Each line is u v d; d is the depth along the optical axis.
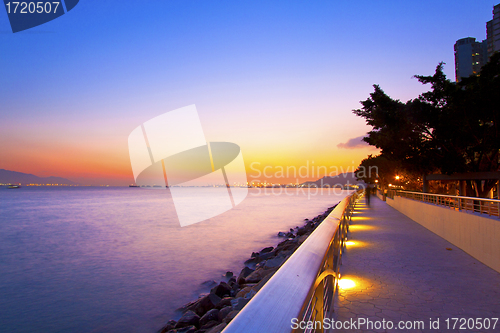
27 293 10.72
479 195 23.03
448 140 20.53
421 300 4.60
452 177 21.50
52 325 8.18
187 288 10.94
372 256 7.64
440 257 7.53
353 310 4.19
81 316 8.69
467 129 18.81
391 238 10.41
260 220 34.69
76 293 10.62
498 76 17.31
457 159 19.97
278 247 15.54
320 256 1.90
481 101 17.41
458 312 4.14
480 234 7.14
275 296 1.05
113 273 13.05
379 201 40.91
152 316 8.61
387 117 21.92
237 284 10.25
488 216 7.07
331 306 3.84
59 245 20.48
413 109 20.34
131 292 10.61
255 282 10.00
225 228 27.62
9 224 33.88
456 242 8.96
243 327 0.77
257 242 20.27
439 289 5.12
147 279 12.07
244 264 14.16
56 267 14.50
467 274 6.03
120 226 30.39
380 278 5.76
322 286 2.37
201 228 27.61
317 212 47.31
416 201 15.87
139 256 16.31
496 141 18.00
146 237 22.78
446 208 10.32
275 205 67.81
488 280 5.63
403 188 41.44
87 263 15.12
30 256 17.25
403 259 7.32
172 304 9.46
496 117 17.84
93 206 67.56
